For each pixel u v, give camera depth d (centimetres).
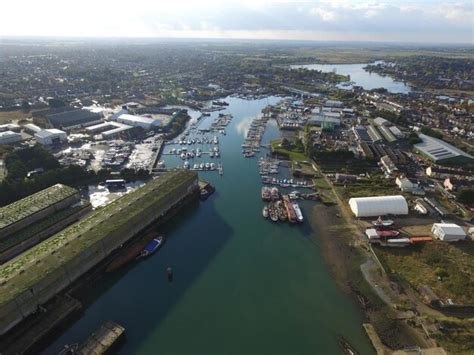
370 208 11550
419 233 10625
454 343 6944
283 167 16088
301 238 10831
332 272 9356
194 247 10425
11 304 7012
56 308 7806
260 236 10956
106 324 7419
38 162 14775
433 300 7931
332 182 14212
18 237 9819
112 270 9188
